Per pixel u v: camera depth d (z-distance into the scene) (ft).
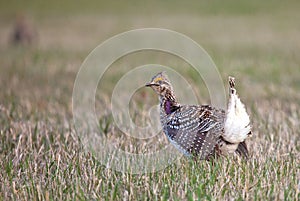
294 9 458.50
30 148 94.73
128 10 484.33
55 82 181.78
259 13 443.32
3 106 128.77
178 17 431.84
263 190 73.61
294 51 253.85
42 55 255.70
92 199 72.79
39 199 73.00
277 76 184.96
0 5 517.14
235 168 80.38
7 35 359.05
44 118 121.70
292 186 74.95
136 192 74.43
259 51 257.55
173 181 76.38
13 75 196.13
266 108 132.67
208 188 74.69
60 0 550.77
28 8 502.38
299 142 99.45
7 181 79.77
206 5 498.28
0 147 97.40
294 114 122.93
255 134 103.40
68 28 383.24
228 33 338.95
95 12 477.77
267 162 84.48
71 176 80.64
